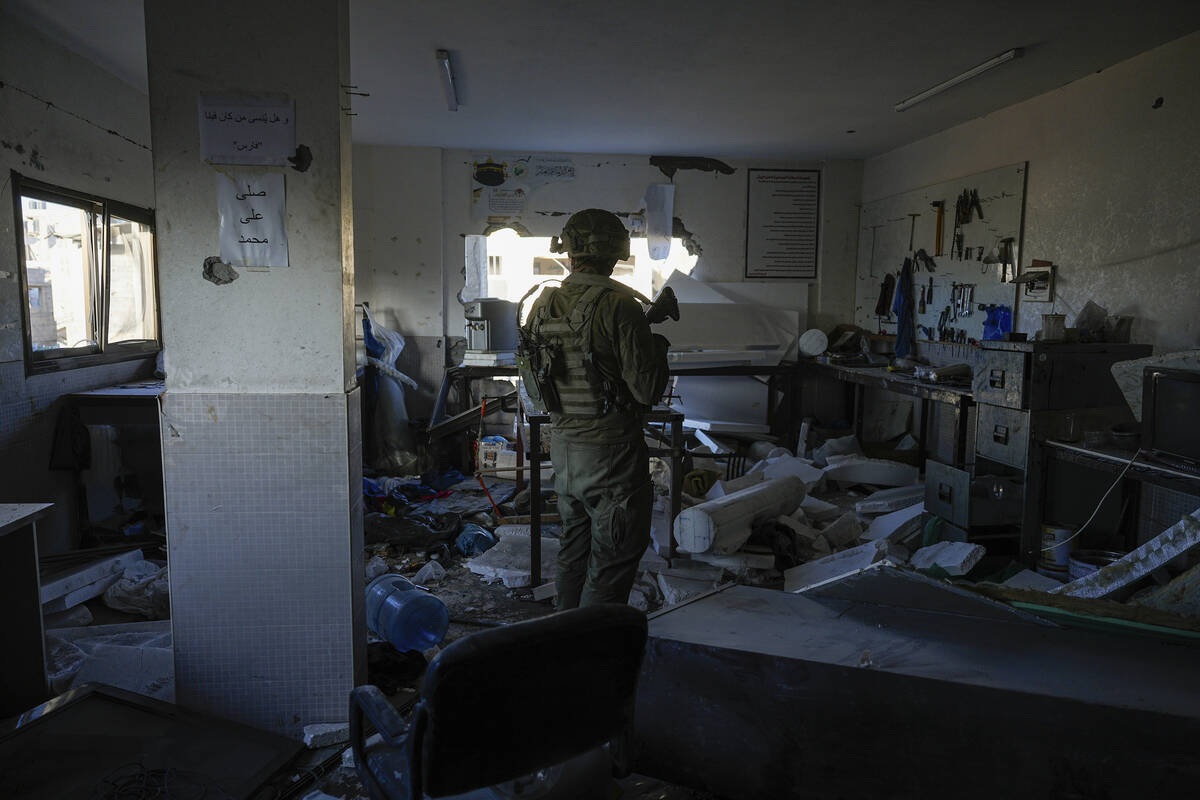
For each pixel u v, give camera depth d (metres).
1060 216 4.88
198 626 2.50
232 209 2.34
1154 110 4.14
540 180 7.19
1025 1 3.48
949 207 6.07
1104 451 3.63
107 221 4.61
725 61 4.40
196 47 2.29
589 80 4.81
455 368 6.75
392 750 1.70
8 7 3.58
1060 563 3.93
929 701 1.94
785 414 7.48
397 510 5.32
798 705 2.07
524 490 5.55
